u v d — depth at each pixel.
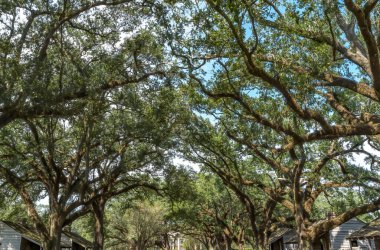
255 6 13.38
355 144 19.75
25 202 21.73
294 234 38.84
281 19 13.25
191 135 23.33
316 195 21.80
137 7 16.84
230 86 15.05
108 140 23.27
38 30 14.85
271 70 14.84
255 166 25.38
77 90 15.68
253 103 17.50
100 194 24.09
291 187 20.53
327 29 14.52
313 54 13.75
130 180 28.36
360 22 10.05
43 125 21.91
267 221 27.92
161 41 15.38
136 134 22.08
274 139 20.22
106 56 17.67
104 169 24.52
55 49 17.92
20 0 13.81
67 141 24.41
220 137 22.98
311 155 21.09
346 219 18.67
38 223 21.16
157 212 51.66
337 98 15.57
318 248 33.56
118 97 19.36
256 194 33.00
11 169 21.98
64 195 21.81
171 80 18.39
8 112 12.99
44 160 21.72
